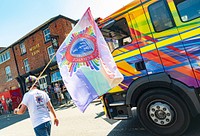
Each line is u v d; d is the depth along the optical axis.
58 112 11.55
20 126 9.45
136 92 4.17
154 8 3.94
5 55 25.84
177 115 3.80
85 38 3.92
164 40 3.86
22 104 3.37
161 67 3.90
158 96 3.95
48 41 20.36
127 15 4.25
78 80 3.75
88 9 4.02
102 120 6.72
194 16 3.58
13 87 25.05
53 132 6.66
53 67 19.66
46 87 20.16
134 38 4.19
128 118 4.27
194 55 3.57
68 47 4.04
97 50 3.75
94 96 3.59
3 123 12.23
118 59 4.39
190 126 4.39
